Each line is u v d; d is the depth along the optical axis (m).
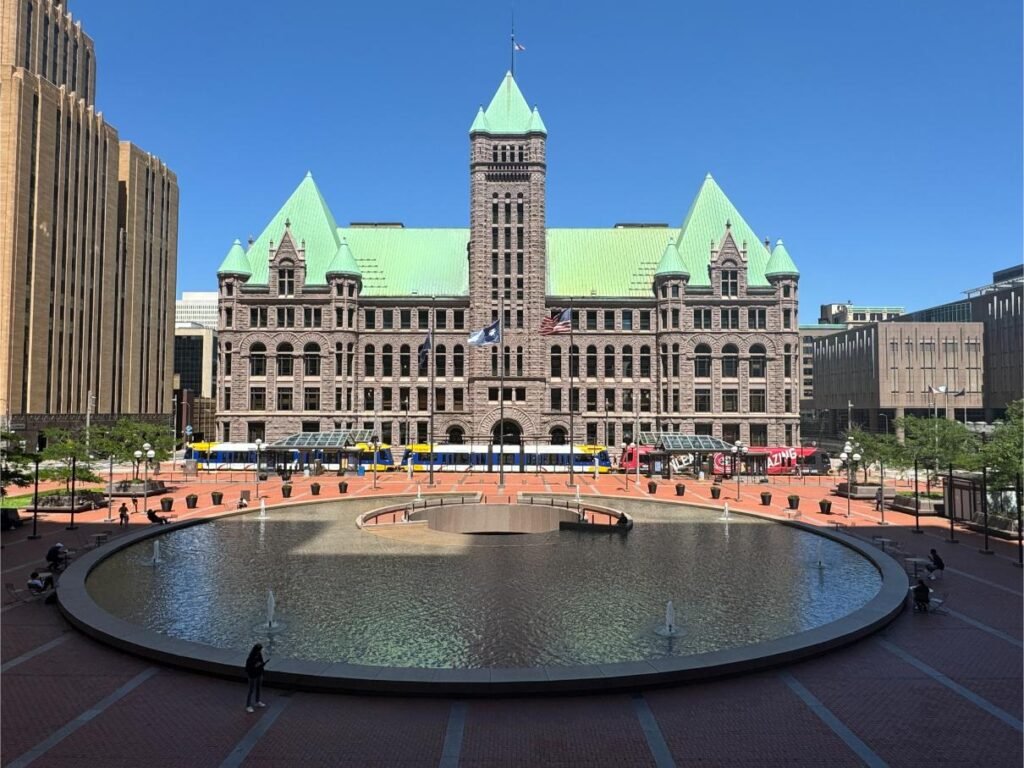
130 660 22.78
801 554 40.00
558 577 34.53
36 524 45.81
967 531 47.41
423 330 103.56
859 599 30.70
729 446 88.06
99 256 112.56
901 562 36.81
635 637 25.59
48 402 97.94
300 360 101.12
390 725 18.23
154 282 133.50
